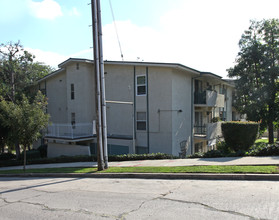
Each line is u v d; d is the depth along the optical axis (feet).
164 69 49.26
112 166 34.83
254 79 62.23
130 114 54.13
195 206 14.85
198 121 62.64
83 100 59.16
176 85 50.31
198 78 61.36
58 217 14.96
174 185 20.84
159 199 16.93
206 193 17.40
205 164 27.30
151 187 20.83
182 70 51.55
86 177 30.27
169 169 26.27
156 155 41.81
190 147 56.18
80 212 15.55
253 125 33.50
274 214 12.85
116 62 53.21
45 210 16.61
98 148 32.14
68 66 62.75
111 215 14.51
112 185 23.16
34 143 77.92
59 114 69.31
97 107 32.07
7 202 19.69
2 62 62.18
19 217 15.60
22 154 63.46
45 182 28.78
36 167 45.60
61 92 68.85
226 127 34.88
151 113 51.03
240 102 64.39
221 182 20.48
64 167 39.78
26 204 18.57
